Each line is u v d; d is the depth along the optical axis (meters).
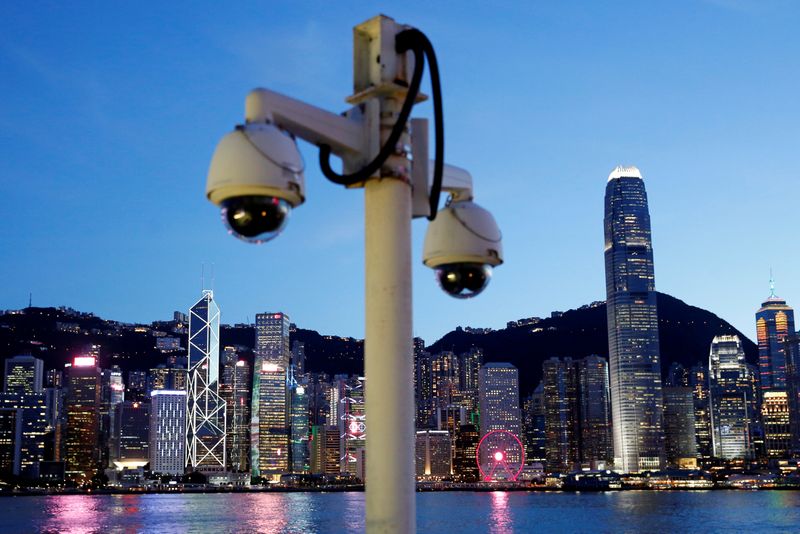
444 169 5.37
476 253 5.40
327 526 188.75
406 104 4.76
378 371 4.75
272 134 4.41
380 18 4.96
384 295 4.81
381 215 4.86
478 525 184.75
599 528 175.50
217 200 4.48
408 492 4.68
